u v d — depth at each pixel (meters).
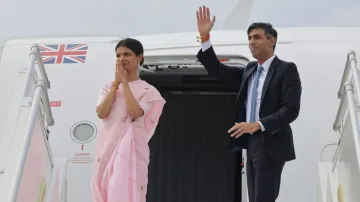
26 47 12.85
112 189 6.89
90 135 11.66
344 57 11.90
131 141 7.21
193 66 12.53
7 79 12.16
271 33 8.29
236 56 12.16
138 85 7.69
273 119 7.74
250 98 8.34
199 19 8.70
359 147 6.61
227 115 16.89
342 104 8.28
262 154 7.93
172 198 16.64
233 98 16.88
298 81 8.09
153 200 16.59
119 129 7.31
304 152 10.95
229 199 16.62
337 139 11.02
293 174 10.78
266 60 8.34
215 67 8.76
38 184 8.05
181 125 16.95
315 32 12.46
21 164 6.85
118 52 7.72
